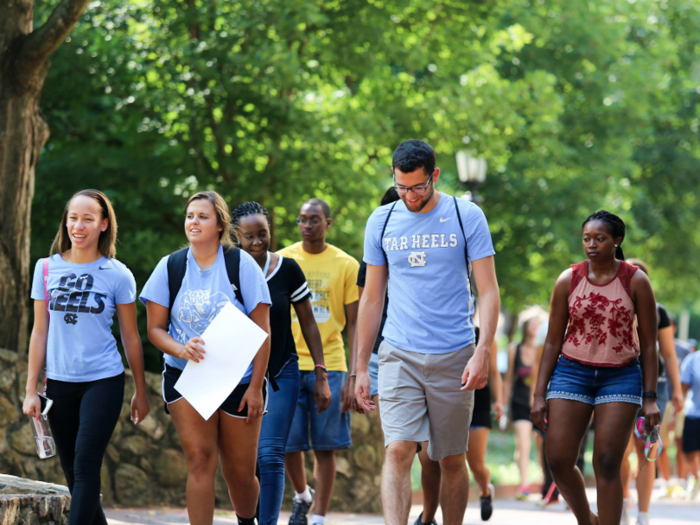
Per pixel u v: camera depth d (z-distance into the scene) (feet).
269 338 58.85
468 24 180.65
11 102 102.63
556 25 232.12
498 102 180.04
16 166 102.83
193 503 57.82
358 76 163.22
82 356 57.88
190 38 152.56
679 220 281.54
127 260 142.41
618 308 65.36
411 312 61.46
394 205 63.16
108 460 94.79
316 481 82.12
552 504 122.93
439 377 61.05
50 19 100.68
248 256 59.06
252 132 154.10
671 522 107.34
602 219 66.18
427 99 174.29
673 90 271.49
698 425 139.95
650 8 253.24
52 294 58.39
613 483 63.93
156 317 58.18
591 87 234.17
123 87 147.64
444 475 64.49
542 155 220.84
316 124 151.74
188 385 56.59
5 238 102.12
